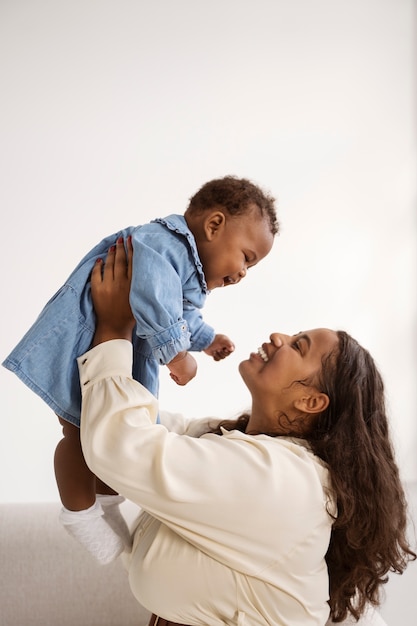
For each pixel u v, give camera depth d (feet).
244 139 10.69
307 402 4.99
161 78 10.51
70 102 10.39
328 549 5.12
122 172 10.48
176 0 10.50
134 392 4.26
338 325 10.93
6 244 10.30
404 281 11.05
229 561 4.44
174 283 4.33
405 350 11.05
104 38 10.41
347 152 10.89
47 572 6.63
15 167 10.32
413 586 6.81
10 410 10.30
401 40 10.93
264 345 5.21
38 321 4.34
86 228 10.43
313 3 10.76
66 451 4.63
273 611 4.55
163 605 4.62
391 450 5.19
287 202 10.80
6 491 10.30
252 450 4.57
